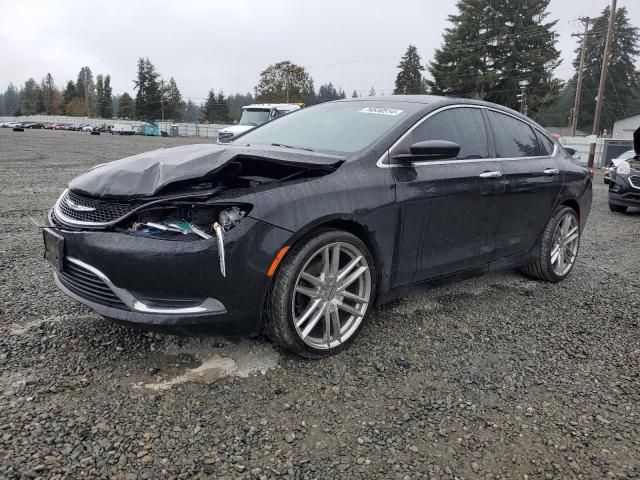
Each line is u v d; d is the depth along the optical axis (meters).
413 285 3.58
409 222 3.36
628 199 9.50
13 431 2.24
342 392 2.72
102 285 2.71
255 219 2.65
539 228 4.59
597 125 32.84
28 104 133.00
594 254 6.26
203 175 2.66
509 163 4.20
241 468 2.12
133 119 112.69
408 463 2.22
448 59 58.75
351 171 3.11
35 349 2.96
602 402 2.78
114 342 3.09
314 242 2.84
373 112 3.77
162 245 2.56
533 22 57.34
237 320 2.71
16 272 4.34
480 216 3.89
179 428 2.34
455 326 3.68
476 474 2.17
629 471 2.23
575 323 3.87
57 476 2.00
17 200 8.14
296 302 2.89
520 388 2.88
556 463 2.27
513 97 56.28
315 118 4.01
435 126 3.68
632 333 3.73
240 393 2.65
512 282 4.84
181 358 2.95
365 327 3.57
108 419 2.37
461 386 2.86
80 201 2.85
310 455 2.23
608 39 32.12
